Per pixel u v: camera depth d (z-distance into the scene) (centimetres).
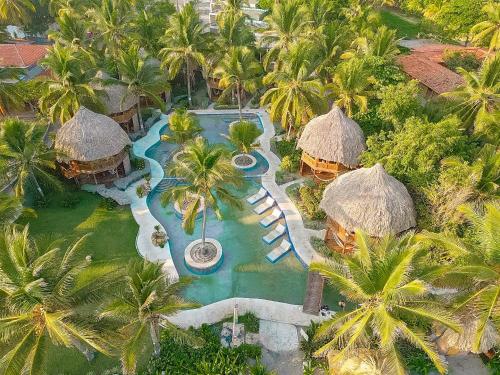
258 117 4400
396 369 1502
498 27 4672
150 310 1584
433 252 2145
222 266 2652
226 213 3075
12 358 1399
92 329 1539
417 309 1527
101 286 1609
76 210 3005
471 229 2106
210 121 4316
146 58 3969
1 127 2758
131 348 1522
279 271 2622
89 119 3012
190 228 2220
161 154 3775
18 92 3606
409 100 2858
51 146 3375
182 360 1980
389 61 3697
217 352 2031
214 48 4278
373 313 1567
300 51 3191
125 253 2667
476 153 2481
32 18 6031
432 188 2338
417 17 7475
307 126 3203
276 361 2062
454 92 3209
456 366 2019
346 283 1614
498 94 2994
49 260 1496
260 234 2898
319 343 2066
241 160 3591
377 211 2331
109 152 3025
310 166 3216
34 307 1439
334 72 3628
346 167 3102
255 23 5956
